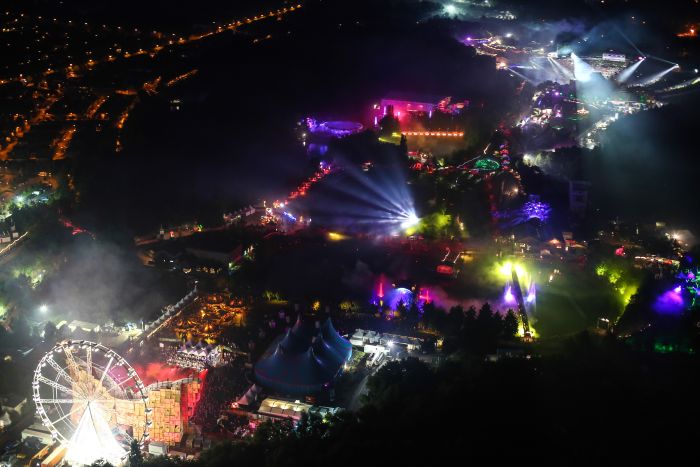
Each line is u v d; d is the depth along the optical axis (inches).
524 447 4156.0
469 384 4864.7
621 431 4266.7
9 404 5610.2
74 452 4953.3
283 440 4798.2
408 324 6879.9
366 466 4202.8
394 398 5044.3
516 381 4842.5
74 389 5022.1
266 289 7623.0
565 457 4072.3
